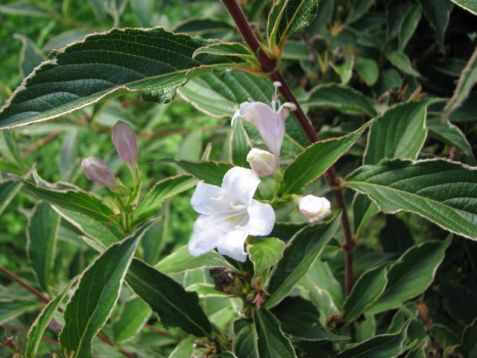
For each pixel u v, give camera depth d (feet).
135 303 1.30
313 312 1.04
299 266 0.98
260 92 1.17
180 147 1.92
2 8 2.17
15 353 1.02
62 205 1.06
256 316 0.98
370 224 1.74
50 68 0.86
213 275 1.03
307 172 0.95
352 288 1.20
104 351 1.30
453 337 1.24
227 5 0.92
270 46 0.95
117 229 1.12
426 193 0.97
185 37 0.90
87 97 0.87
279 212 1.51
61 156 2.04
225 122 1.88
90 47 0.87
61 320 1.16
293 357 0.94
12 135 1.50
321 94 1.33
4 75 3.82
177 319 1.05
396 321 1.22
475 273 1.37
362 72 1.45
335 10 1.63
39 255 1.44
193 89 1.20
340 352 1.05
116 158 1.89
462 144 1.21
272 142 0.95
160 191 1.08
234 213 0.93
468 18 1.37
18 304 1.41
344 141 0.93
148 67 0.90
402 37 1.35
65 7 2.22
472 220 0.94
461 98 0.88
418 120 1.14
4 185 1.44
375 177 1.02
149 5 1.95
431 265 1.18
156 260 1.41
